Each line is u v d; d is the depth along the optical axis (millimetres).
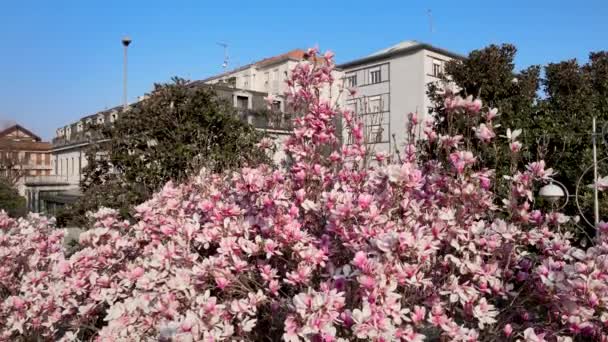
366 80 33062
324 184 3373
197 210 3887
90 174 8312
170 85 8344
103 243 4016
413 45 30219
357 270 2166
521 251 3146
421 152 3625
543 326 2678
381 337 2057
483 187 2838
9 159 43062
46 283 3900
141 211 4012
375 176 2877
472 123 3154
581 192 7664
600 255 2363
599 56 14492
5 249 4375
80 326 3709
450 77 11953
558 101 11469
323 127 3535
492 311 2521
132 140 7945
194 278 2766
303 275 2473
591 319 2355
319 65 3709
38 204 23609
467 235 2701
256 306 2607
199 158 7492
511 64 11062
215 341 2338
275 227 2682
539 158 3334
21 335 3818
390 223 2518
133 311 3014
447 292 2482
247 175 2939
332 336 2016
